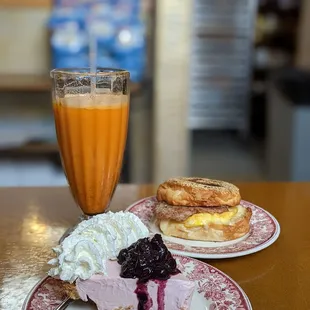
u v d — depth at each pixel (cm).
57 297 68
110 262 68
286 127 282
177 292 65
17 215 99
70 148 85
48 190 114
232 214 88
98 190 89
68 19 247
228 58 442
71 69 92
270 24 459
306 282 75
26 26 263
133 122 280
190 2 253
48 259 81
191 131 482
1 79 248
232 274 77
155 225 92
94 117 82
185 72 262
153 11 266
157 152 273
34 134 267
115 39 248
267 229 90
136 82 249
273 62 453
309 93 278
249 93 455
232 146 452
